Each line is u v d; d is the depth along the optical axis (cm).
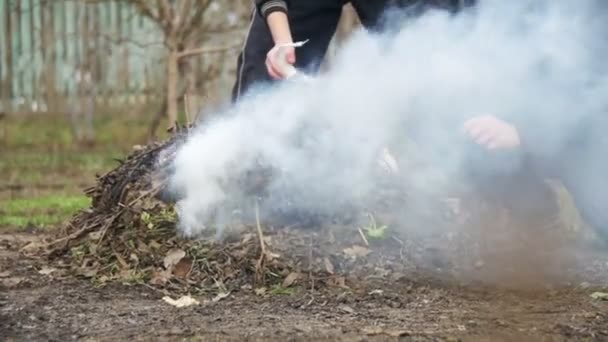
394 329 400
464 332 398
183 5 1045
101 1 1208
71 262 509
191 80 1087
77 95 1263
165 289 468
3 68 1256
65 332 396
